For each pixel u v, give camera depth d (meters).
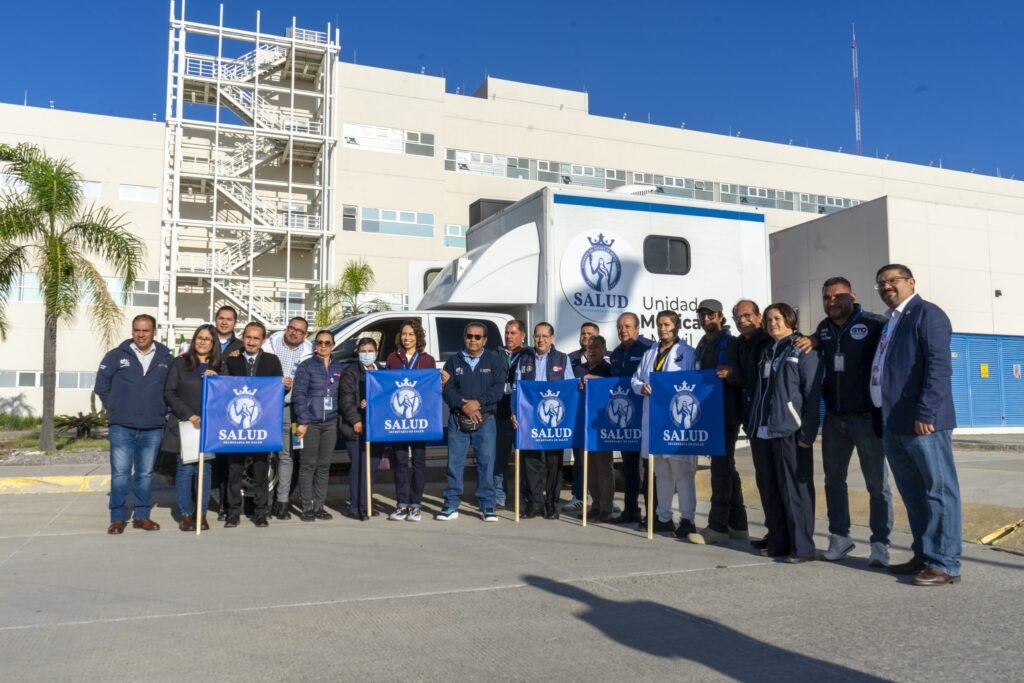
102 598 4.87
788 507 6.00
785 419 5.95
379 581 5.33
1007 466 12.56
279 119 35.28
